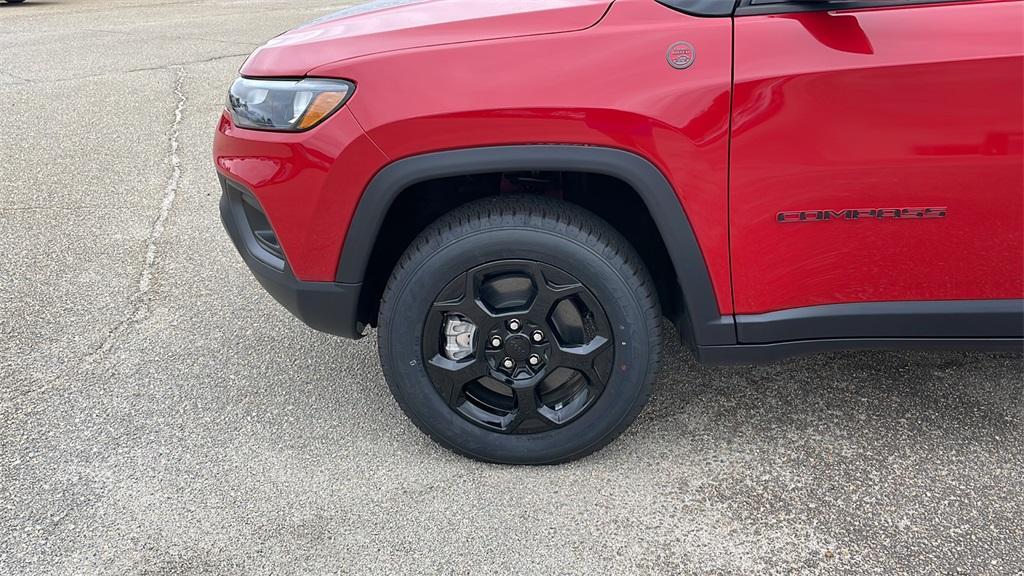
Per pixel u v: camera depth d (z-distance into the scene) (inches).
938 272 71.6
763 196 69.2
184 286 131.6
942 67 63.9
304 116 72.4
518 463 84.7
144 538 76.4
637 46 67.4
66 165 193.5
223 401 99.3
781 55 65.7
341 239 75.1
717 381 99.6
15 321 120.4
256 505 80.5
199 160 195.8
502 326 77.5
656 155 68.0
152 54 330.6
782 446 86.9
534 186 81.8
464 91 68.4
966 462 82.7
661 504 78.7
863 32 64.9
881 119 65.7
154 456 88.7
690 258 72.5
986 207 67.8
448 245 74.4
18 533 77.3
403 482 83.4
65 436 92.6
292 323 118.9
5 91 269.0
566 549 73.2
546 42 68.6
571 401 82.3
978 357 102.2
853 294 73.8
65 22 447.8
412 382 80.8
